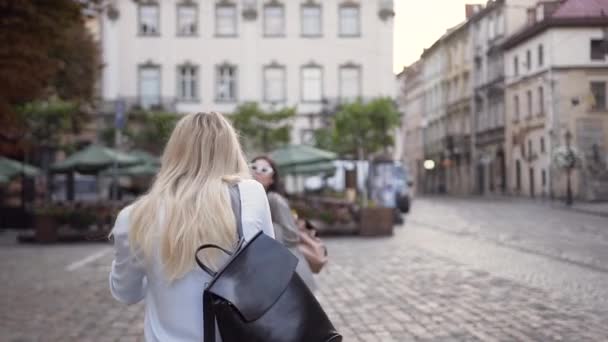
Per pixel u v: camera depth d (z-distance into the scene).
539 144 16.86
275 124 45.53
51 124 37.12
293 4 52.25
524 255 16.03
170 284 2.70
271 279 2.55
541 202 22.78
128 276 2.89
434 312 9.42
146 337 2.75
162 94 52.00
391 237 23.06
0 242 23.92
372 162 40.12
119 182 41.09
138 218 2.77
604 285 11.38
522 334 7.93
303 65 52.38
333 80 52.41
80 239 23.80
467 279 12.54
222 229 2.69
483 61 16.58
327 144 44.81
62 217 23.38
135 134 47.91
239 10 52.31
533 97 15.05
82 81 31.16
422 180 49.19
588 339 7.61
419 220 30.47
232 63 52.31
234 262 2.59
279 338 2.48
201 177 2.82
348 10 52.25
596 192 19.31
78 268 15.68
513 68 15.20
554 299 10.20
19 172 30.17
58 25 15.04
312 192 44.44
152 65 51.88
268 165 6.93
